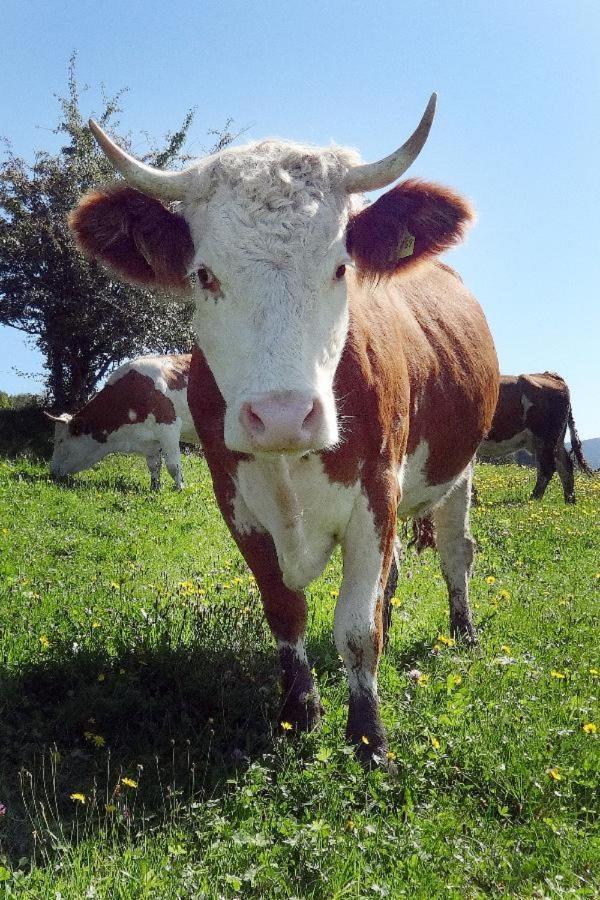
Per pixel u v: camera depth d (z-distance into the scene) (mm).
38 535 5516
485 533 6730
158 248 2467
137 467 10477
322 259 2256
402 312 3236
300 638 2842
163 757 2561
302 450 2082
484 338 4055
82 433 8734
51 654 3080
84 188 13070
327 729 2635
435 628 3938
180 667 2977
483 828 2217
